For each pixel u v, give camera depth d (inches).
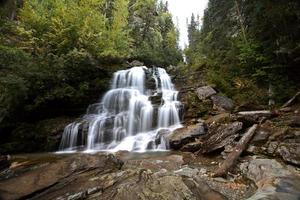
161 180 215.9
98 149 442.3
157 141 402.3
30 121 505.4
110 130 470.9
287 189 188.7
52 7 803.4
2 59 341.1
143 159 319.0
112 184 216.5
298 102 400.5
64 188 219.3
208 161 299.3
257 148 292.4
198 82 613.6
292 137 295.0
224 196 200.7
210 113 455.2
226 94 517.0
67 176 241.0
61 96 494.3
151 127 484.7
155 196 189.8
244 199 194.5
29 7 714.2
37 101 483.8
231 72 560.4
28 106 484.1
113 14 1127.0
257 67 498.3
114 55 706.2
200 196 197.3
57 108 516.7
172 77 692.7
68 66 528.7
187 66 784.3
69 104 520.4
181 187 203.8
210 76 580.1
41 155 398.3
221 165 262.2
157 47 1416.1
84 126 467.5
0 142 472.1
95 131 466.9
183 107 488.4
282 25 434.3
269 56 468.8
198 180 227.3
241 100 476.4
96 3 829.2
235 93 512.4
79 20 713.0
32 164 310.5
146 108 503.2
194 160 305.6
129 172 240.8
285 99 430.9
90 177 239.3
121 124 490.3
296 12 399.5
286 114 365.7
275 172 226.8
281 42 440.1
